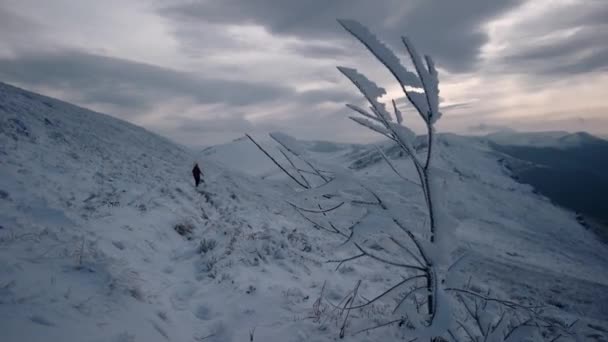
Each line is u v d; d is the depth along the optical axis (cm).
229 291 502
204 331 398
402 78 166
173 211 895
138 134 2884
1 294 279
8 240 416
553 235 3753
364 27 158
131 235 635
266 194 2375
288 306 471
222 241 733
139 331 316
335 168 215
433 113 178
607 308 1045
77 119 2159
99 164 1221
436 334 192
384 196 218
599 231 4856
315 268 721
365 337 401
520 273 1426
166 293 463
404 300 253
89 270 395
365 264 887
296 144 223
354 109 212
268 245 761
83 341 259
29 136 1164
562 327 285
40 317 265
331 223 240
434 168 205
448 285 236
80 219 610
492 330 276
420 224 219
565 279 1473
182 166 2211
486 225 3145
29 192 669
